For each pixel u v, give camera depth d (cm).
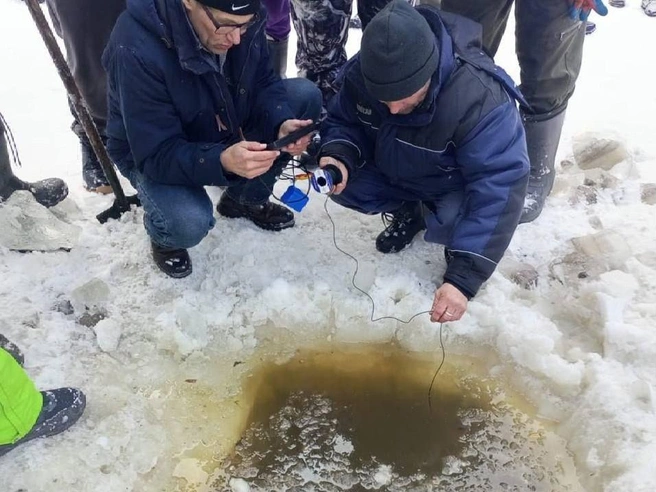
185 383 217
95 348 218
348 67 215
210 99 207
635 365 212
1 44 377
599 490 188
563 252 253
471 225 202
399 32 176
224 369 222
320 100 246
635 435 193
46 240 244
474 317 230
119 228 256
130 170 227
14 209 243
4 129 239
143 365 218
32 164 290
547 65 233
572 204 272
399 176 227
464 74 196
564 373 212
